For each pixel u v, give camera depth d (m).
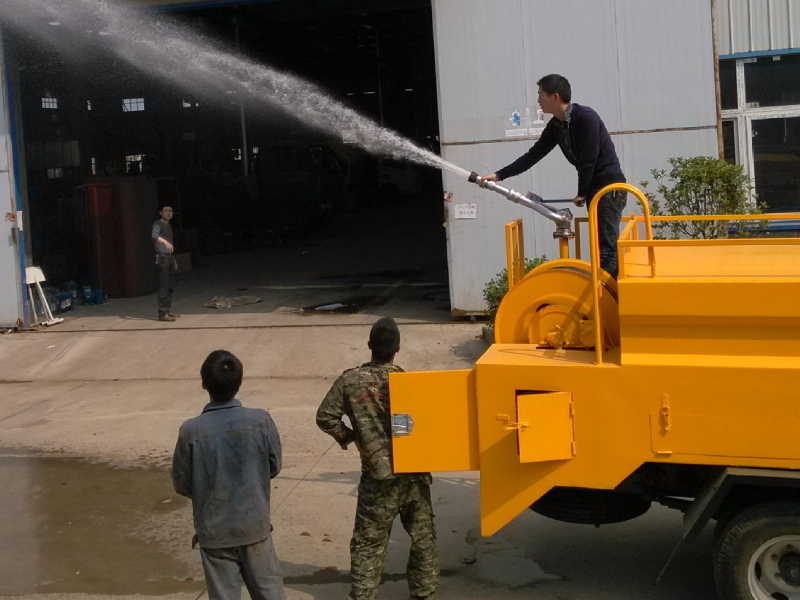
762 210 10.62
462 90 12.22
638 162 11.77
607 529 6.41
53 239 18.55
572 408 4.83
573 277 5.23
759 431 4.56
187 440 4.62
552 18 11.85
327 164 31.31
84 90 24.31
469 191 12.35
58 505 7.40
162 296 14.24
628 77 11.69
